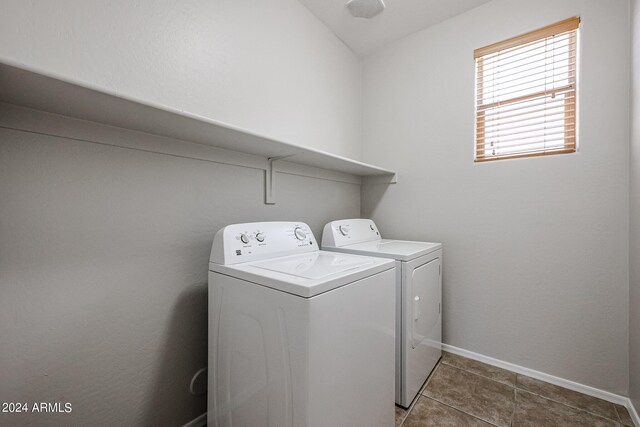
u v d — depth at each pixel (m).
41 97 0.77
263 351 0.95
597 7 1.51
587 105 1.54
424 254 1.65
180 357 1.26
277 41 1.72
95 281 1.01
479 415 1.38
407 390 1.43
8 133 0.84
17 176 0.85
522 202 1.75
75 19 0.95
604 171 1.50
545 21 1.66
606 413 1.39
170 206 1.22
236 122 1.47
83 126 0.96
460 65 1.99
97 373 1.02
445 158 2.06
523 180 1.75
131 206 1.10
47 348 0.92
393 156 2.33
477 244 1.92
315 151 1.46
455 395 1.54
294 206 1.85
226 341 1.11
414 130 2.22
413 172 2.22
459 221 1.99
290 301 0.86
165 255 1.21
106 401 1.04
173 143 1.20
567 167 1.61
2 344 0.84
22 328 0.87
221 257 1.16
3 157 0.83
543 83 1.70
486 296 1.88
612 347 1.49
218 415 1.15
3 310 0.84
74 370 0.97
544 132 1.71
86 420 1.00
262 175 1.63
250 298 1.00
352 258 1.32
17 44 0.84
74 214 0.96
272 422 0.92
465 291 1.96
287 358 0.87
